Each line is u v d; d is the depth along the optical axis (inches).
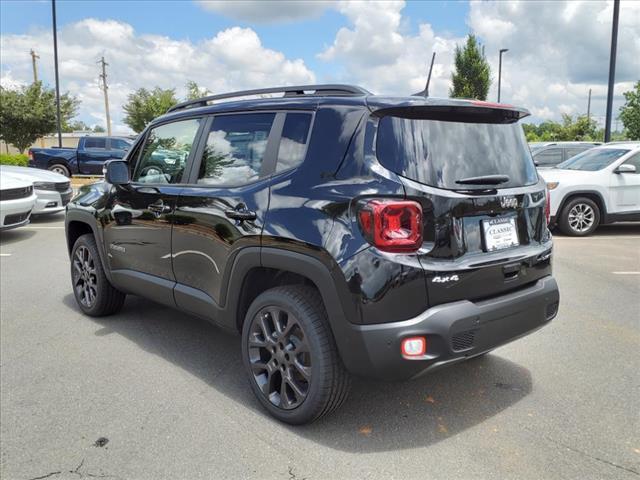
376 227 102.2
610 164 373.7
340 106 115.6
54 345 170.6
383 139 108.2
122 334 180.5
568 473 103.0
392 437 116.1
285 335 119.2
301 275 118.8
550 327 185.8
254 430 119.3
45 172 431.2
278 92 134.1
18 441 115.6
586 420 122.7
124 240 172.4
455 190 109.7
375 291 102.3
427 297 104.5
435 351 104.7
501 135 125.2
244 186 129.8
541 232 131.6
